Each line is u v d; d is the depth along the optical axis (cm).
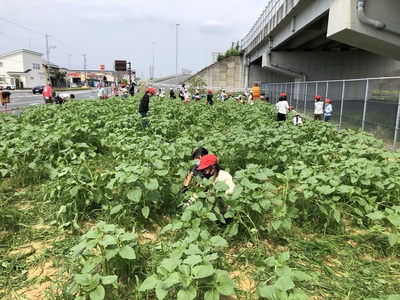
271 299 235
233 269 368
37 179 627
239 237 426
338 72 3625
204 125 1188
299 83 2208
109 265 333
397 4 1335
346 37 1466
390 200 526
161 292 239
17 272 367
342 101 1427
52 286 337
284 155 655
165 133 931
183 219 357
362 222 482
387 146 1080
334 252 405
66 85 9162
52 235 446
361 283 348
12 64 7144
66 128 816
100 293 254
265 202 403
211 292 248
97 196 468
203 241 320
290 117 1342
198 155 546
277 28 2847
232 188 462
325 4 1708
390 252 417
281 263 288
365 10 1341
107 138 800
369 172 507
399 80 1390
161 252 339
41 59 7881
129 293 319
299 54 3631
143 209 430
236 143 677
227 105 1859
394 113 1042
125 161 579
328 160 689
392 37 1358
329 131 945
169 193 501
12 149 602
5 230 460
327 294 333
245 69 5222
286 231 448
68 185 488
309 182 443
